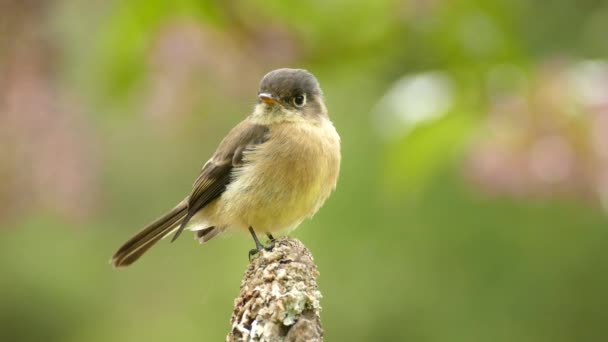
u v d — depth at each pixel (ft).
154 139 56.24
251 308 20.17
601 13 39.83
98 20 31.91
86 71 31.04
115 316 60.54
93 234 60.44
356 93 42.52
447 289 44.73
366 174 43.55
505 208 43.86
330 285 44.98
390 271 44.60
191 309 54.75
